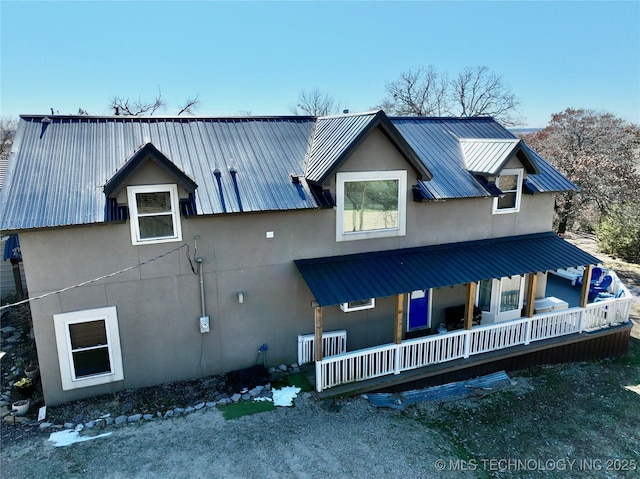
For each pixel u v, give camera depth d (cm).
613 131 3047
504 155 1516
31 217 1048
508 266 1445
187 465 975
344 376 1270
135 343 1215
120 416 1130
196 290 1245
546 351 1565
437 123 1869
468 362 1413
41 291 1105
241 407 1191
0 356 1493
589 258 1559
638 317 2066
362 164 1350
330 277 1283
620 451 1138
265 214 1273
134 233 1152
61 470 952
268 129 1560
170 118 1491
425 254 1462
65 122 1370
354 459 1028
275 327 1356
